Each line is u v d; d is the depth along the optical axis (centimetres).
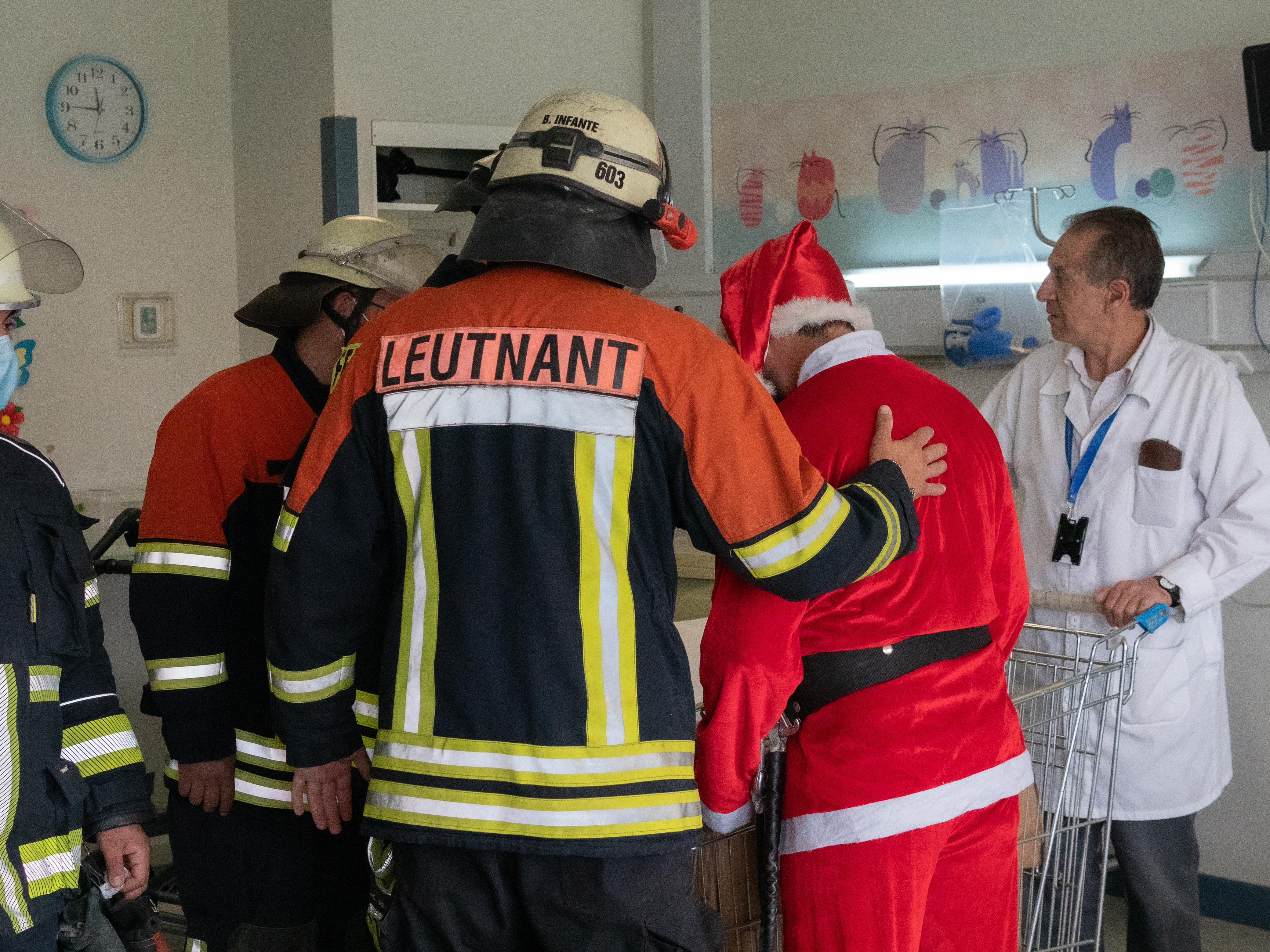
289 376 192
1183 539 249
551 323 130
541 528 126
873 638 151
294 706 142
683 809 128
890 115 376
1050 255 290
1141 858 247
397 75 406
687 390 128
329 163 403
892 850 148
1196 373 249
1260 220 310
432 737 127
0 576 140
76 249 439
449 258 162
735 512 129
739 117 412
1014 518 171
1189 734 246
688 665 134
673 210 138
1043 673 249
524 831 123
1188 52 318
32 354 429
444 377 130
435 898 128
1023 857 198
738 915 166
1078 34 337
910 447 151
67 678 154
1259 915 320
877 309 378
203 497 184
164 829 257
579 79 431
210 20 466
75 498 414
